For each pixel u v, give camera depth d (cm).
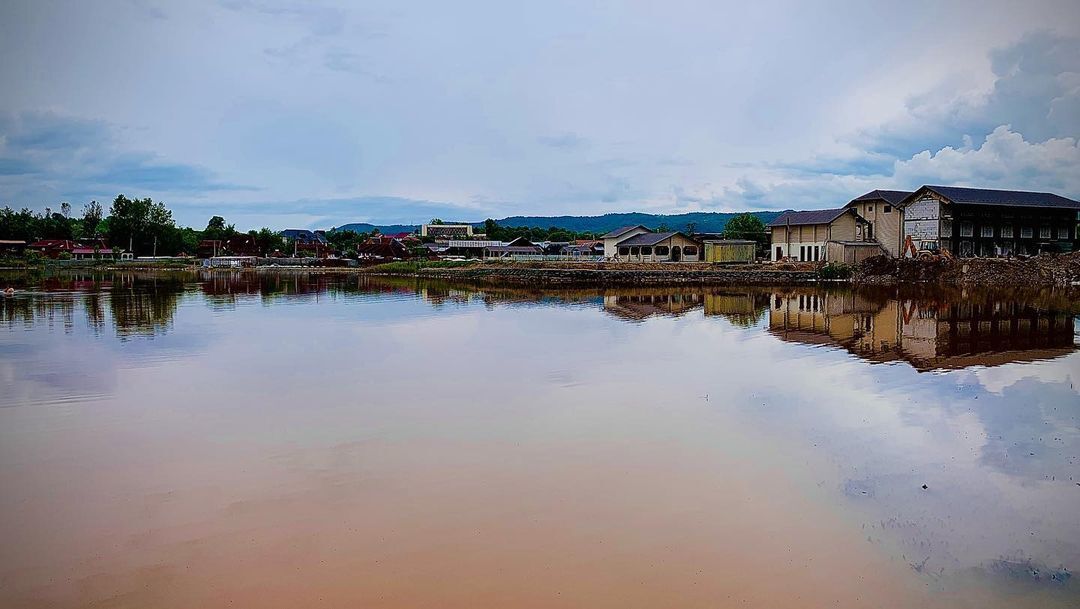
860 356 2308
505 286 6631
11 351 2428
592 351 2417
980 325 3128
